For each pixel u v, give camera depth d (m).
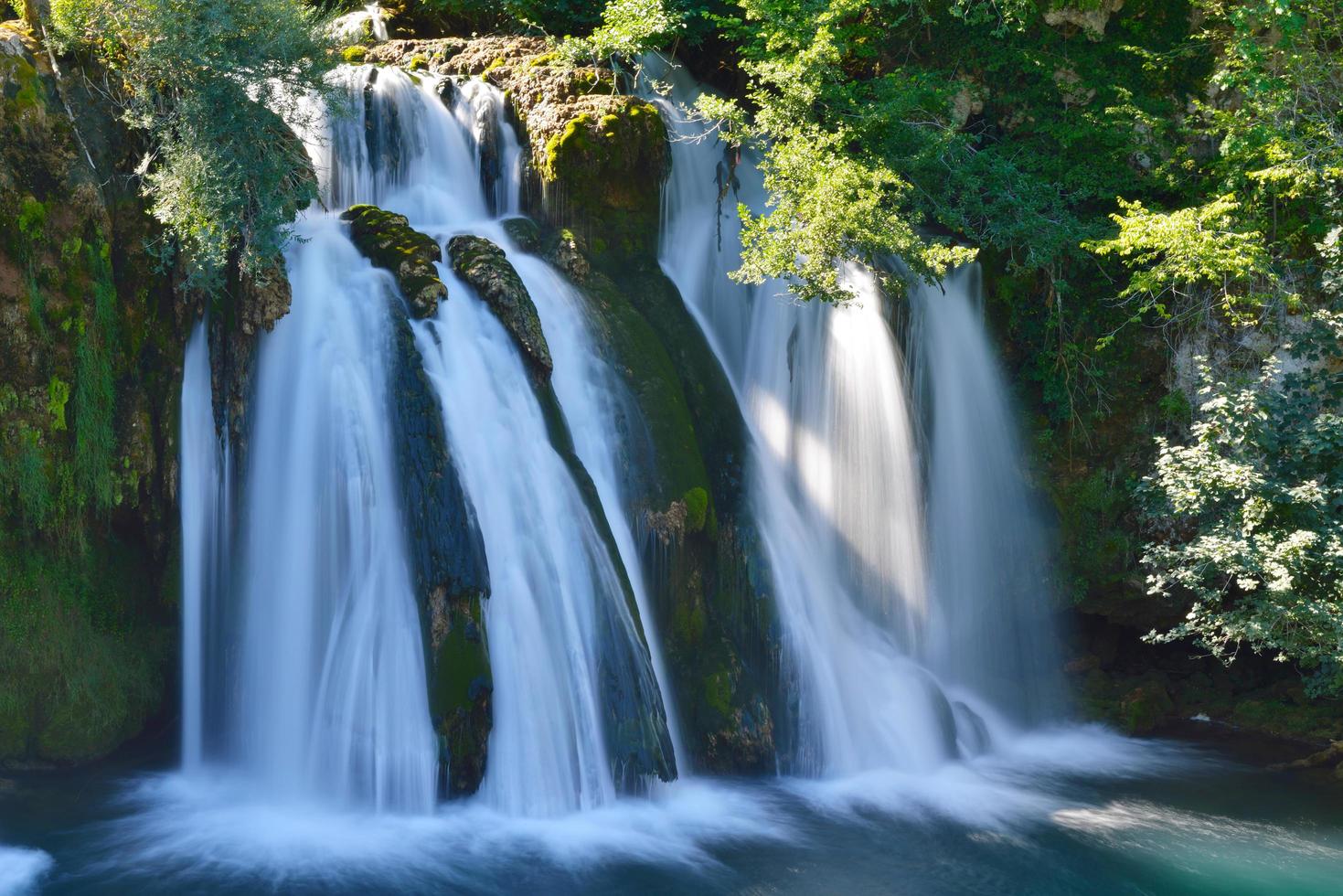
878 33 21.94
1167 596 18.58
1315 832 14.80
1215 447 17.41
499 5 22.59
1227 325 20.11
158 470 14.37
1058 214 20.64
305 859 12.26
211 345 14.41
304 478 14.04
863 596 18.11
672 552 15.70
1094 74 22.19
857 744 16.08
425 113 18.19
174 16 13.77
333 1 21.64
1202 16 22.22
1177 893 12.96
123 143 14.30
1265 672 20.39
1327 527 16.28
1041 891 12.87
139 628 14.69
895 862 13.35
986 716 18.66
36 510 13.53
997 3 21.53
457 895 11.77
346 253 15.48
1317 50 20.91
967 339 20.03
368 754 13.30
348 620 13.64
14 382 13.32
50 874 11.77
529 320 15.20
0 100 13.23
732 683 15.48
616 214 17.94
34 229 13.36
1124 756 17.81
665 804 14.17
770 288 18.81
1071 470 20.52
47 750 13.86
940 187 20.77
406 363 14.18
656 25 19.34
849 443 18.30
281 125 14.59
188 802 13.47
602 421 15.80
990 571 19.72
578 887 12.12
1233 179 20.00
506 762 13.41
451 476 13.73
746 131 19.03
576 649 14.00
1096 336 20.78
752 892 12.34
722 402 17.45
